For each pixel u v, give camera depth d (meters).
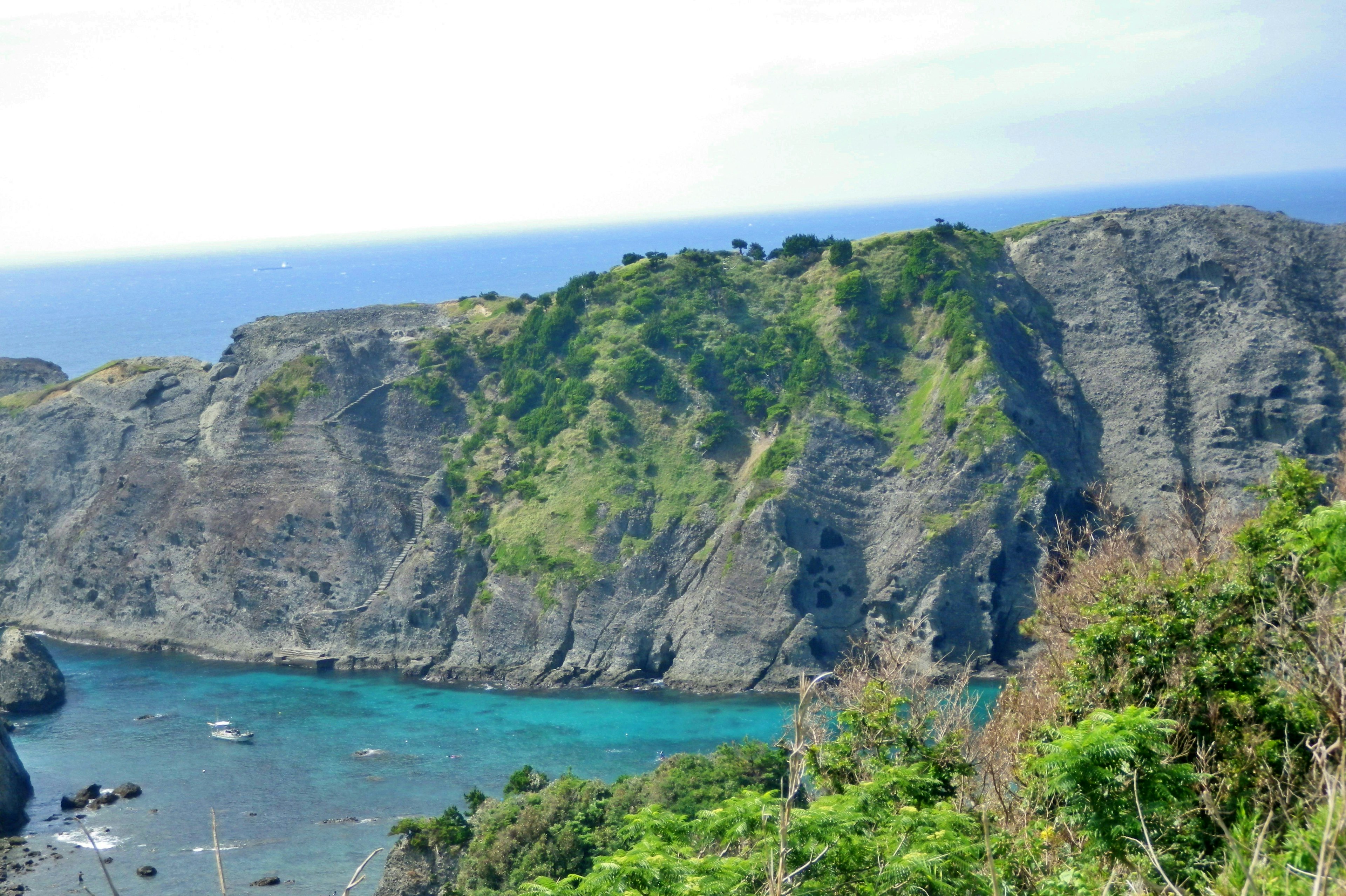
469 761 79.94
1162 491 98.06
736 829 21.08
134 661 107.94
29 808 73.69
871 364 113.19
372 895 59.00
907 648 42.19
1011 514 95.19
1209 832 19.33
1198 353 108.50
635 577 101.94
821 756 29.00
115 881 62.47
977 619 92.88
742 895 19.69
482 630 102.75
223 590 112.25
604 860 20.19
